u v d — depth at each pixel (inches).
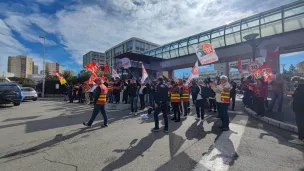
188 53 967.0
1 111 406.3
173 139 189.0
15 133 215.9
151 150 158.4
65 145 172.9
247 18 734.5
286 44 625.0
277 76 325.1
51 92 1107.9
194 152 153.4
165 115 217.5
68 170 123.2
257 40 436.8
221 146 167.0
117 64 629.3
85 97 616.4
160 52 1131.9
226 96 221.6
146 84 422.9
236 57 814.5
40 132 219.6
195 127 239.3
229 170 122.4
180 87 319.9
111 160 138.5
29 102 681.0
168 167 126.7
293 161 136.2
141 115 321.4
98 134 209.6
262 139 186.9
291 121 247.3
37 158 143.4
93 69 486.6
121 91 481.1
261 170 122.3
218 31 842.2
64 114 353.7
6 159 141.9
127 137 196.7
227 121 221.0
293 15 609.0
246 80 397.7
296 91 184.5
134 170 122.3
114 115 334.3
